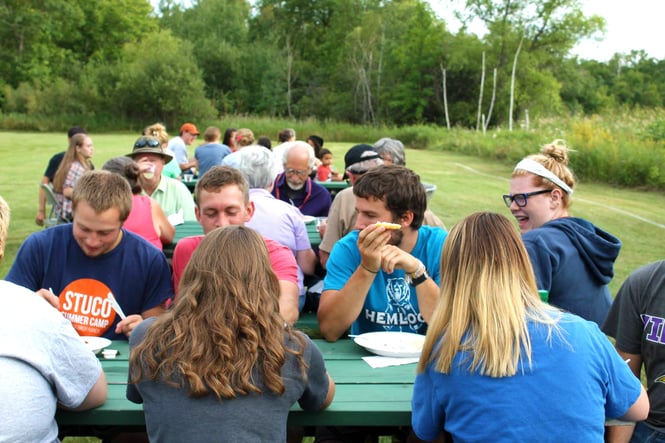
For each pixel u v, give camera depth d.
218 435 1.69
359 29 54.56
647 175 15.39
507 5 45.75
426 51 50.00
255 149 4.31
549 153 3.21
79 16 55.81
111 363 2.45
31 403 1.70
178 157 11.46
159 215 4.24
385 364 2.43
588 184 16.19
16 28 50.12
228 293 1.78
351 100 54.66
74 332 1.87
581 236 2.87
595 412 1.71
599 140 17.34
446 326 1.83
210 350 1.73
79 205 2.69
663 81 79.62
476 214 1.92
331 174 10.98
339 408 2.02
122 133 44.81
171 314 1.82
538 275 2.79
